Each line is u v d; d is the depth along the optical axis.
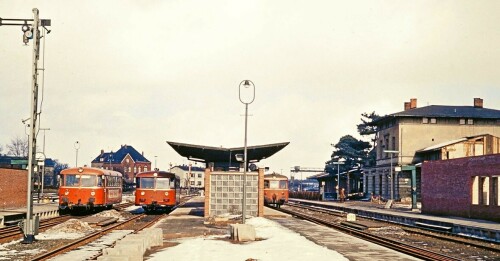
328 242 21.16
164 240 21.83
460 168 35.06
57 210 36.84
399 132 65.06
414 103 70.00
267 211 43.62
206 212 34.03
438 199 38.31
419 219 32.16
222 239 21.94
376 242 21.38
